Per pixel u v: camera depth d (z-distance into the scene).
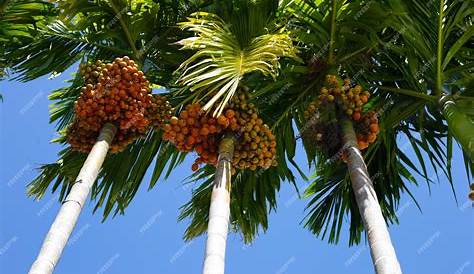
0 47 7.60
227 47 6.05
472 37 7.33
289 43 6.20
